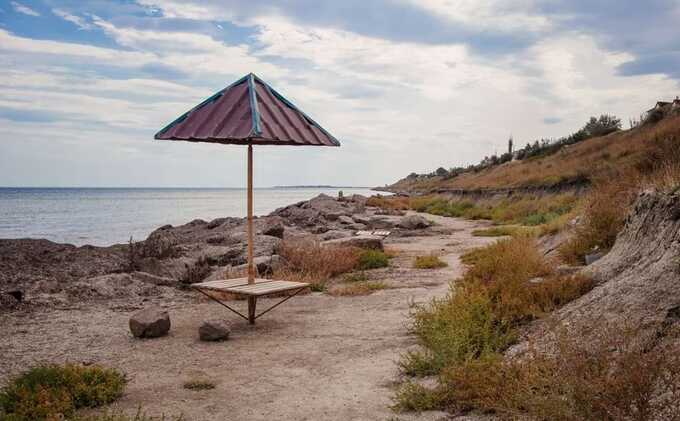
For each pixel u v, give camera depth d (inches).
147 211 2822.3
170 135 314.2
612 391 146.4
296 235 878.4
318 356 272.5
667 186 317.7
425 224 1140.5
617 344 171.2
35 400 202.4
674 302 208.4
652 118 1599.4
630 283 247.6
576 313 250.4
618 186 472.7
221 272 519.5
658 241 279.6
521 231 746.2
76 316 382.9
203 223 1156.5
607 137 1894.7
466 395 193.5
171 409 206.2
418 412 194.7
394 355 267.6
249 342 303.6
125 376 238.8
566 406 152.4
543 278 345.4
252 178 352.8
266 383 234.4
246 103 316.2
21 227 1697.8
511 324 275.4
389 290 449.7
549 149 2423.7
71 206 3590.1
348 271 569.0
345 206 1621.6
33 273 576.4
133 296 456.8
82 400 212.1
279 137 308.3
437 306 299.1
